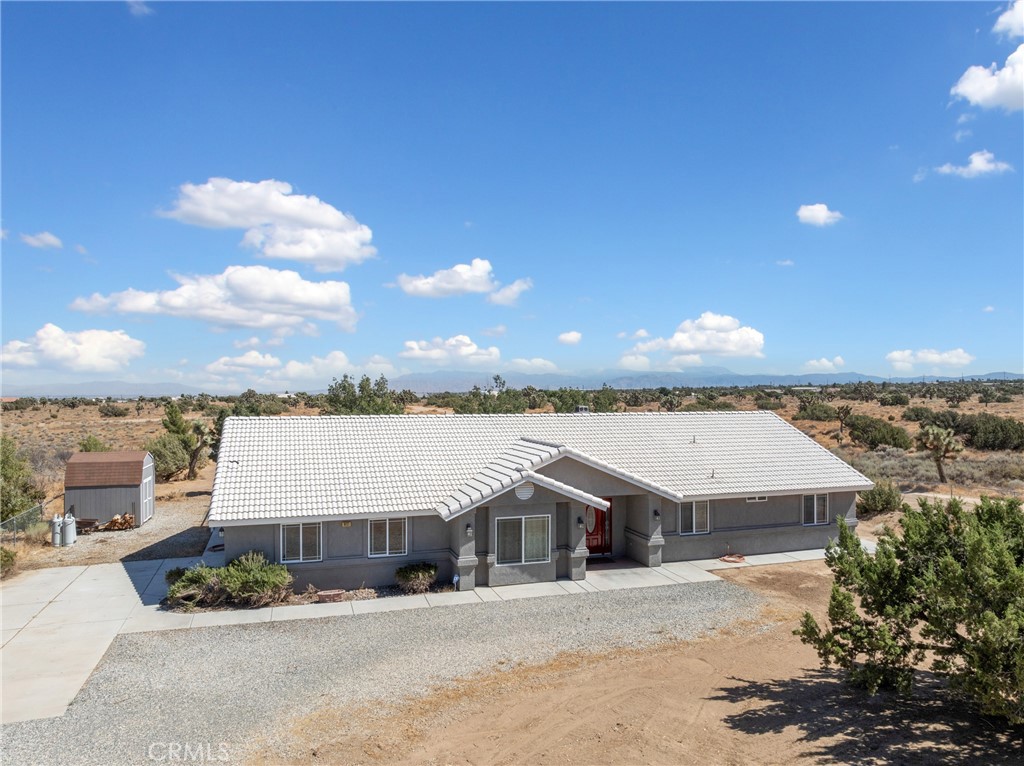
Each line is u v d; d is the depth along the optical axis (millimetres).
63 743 10633
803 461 25578
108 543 25250
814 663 13953
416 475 21250
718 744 10336
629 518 23500
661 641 15453
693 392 125812
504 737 10828
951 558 9922
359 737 10875
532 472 19719
